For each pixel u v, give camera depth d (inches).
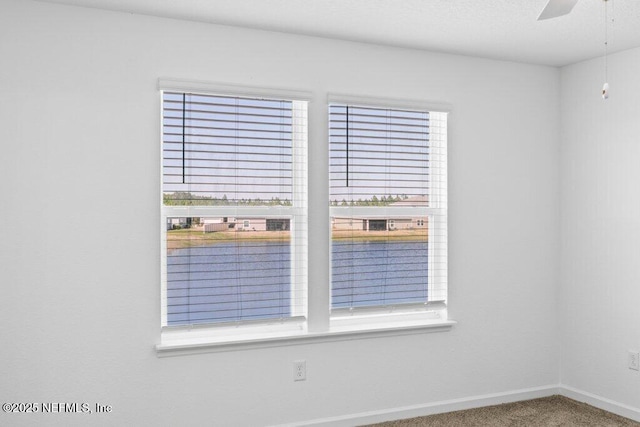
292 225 131.8
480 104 149.9
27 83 108.1
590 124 151.1
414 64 141.9
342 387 134.3
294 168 132.0
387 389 139.0
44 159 109.3
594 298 150.3
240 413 124.4
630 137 140.5
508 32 127.9
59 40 110.2
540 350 158.2
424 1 108.4
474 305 149.2
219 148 124.2
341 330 134.1
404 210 142.8
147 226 116.7
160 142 118.0
